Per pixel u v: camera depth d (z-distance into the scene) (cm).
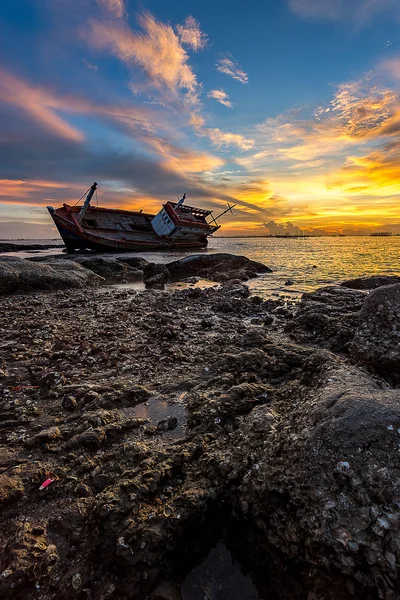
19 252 5847
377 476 287
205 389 607
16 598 270
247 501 327
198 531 331
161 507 335
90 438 451
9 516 340
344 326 934
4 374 665
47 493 368
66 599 270
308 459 317
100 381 658
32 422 511
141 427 496
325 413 361
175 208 5734
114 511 324
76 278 2114
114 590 277
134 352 829
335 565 252
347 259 3966
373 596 237
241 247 7106
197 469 393
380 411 339
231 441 430
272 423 423
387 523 256
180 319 1213
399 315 596
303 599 270
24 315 1223
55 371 695
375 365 566
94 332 991
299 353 724
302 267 3209
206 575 305
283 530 292
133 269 3183
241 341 855
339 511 273
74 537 317
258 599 283
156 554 294
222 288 2005
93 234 4725
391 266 3180
